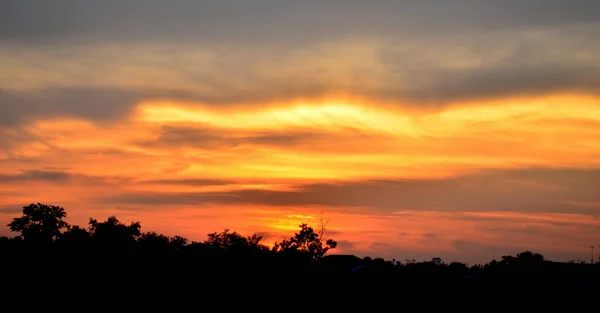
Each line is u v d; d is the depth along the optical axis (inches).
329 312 2247.8
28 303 2090.3
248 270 2288.4
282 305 2246.6
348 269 2869.1
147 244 2399.1
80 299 2137.1
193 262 2308.1
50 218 2792.8
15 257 2353.6
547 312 2427.4
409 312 2340.1
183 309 2122.3
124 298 2154.3
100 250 2347.4
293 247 2571.4
